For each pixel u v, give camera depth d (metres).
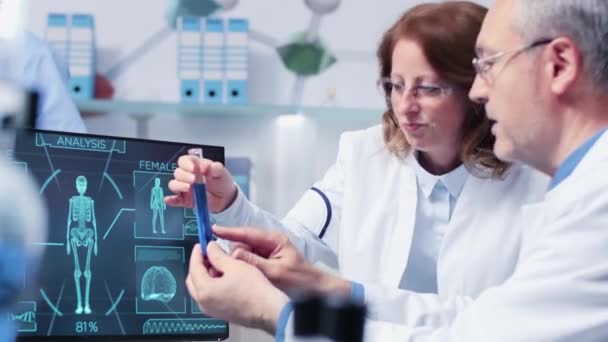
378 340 1.04
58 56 2.44
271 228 1.68
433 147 1.62
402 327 1.06
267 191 3.33
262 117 3.34
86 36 3.16
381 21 3.45
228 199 1.56
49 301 1.23
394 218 1.73
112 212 1.31
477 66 1.14
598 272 0.93
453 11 1.56
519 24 1.08
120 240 1.31
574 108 1.06
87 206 1.29
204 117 3.33
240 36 3.18
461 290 1.62
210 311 1.07
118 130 3.29
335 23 3.45
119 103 3.16
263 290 1.03
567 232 0.97
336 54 3.44
